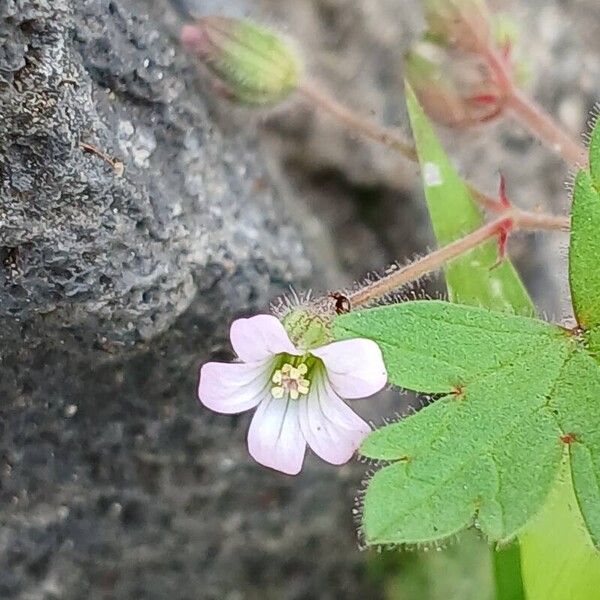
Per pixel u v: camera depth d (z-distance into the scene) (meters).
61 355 0.06
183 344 0.06
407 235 0.08
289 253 0.07
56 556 0.07
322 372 0.05
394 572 0.07
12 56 0.05
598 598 0.05
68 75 0.05
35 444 0.06
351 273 0.08
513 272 0.06
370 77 0.08
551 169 0.08
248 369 0.05
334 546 0.07
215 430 0.06
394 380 0.05
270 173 0.07
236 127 0.07
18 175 0.05
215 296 0.06
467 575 0.07
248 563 0.07
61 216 0.05
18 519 0.06
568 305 0.07
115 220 0.05
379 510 0.05
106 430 0.06
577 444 0.05
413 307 0.05
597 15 0.08
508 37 0.07
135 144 0.06
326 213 0.08
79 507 0.07
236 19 0.06
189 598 0.07
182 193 0.06
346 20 0.08
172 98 0.06
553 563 0.05
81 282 0.05
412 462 0.05
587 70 0.08
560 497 0.05
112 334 0.06
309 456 0.07
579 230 0.05
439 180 0.06
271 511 0.07
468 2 0.07
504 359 0.05
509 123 0.08
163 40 0.06
